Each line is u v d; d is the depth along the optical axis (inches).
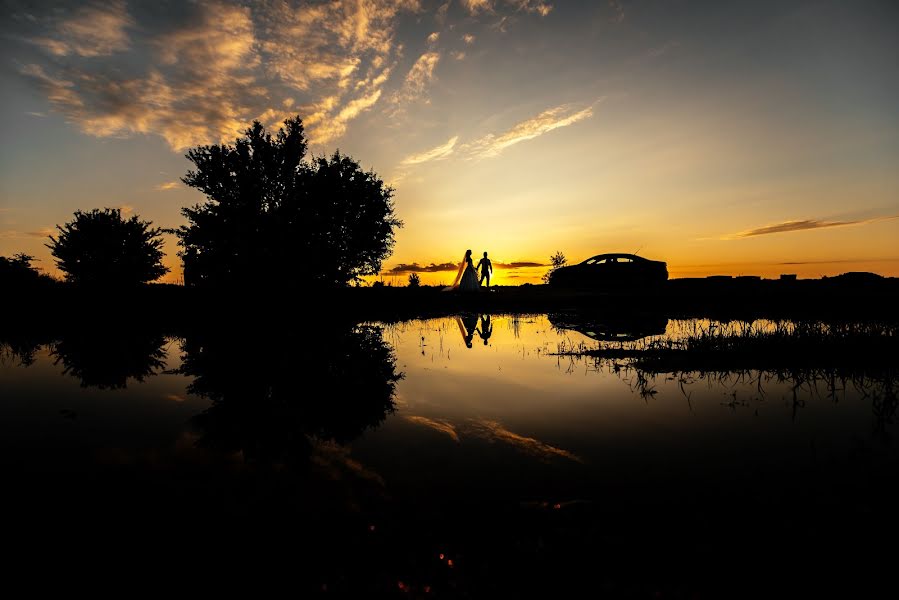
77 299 761.6
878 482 109.9
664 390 212.7
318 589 75.9
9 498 110.1
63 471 126.8
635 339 367.9
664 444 141.9
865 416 165.3
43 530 95.0
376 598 73.7
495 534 92.0
